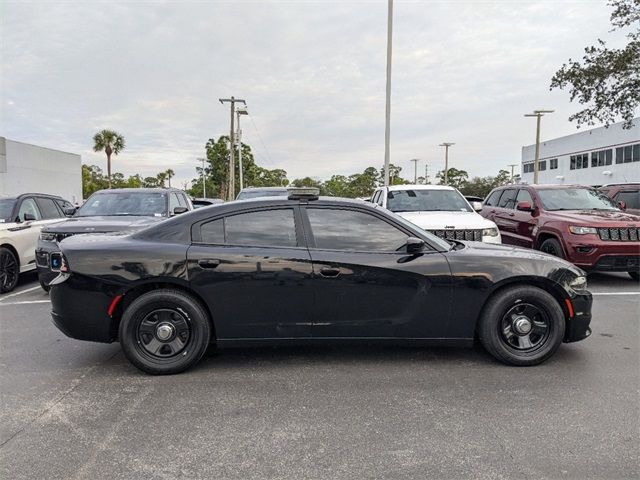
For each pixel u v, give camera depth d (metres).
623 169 40.62
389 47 19.34
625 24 18.05
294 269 4.27
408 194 9.90
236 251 4.29
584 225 8.05
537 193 9.83
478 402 3.68
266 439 3.15
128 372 4.38
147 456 2.95
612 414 3.46
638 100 18.09
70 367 4.52
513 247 4.96
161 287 4.33
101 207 8.79
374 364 4.51
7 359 4.74
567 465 2.82
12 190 34.88
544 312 4.41
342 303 4.32
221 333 4.32
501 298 4.36
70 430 3.29
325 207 4.50
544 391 3.87
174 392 3.91
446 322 4.39
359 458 2.92
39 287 8.80
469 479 2.70
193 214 4.47
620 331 5.52
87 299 4.24
